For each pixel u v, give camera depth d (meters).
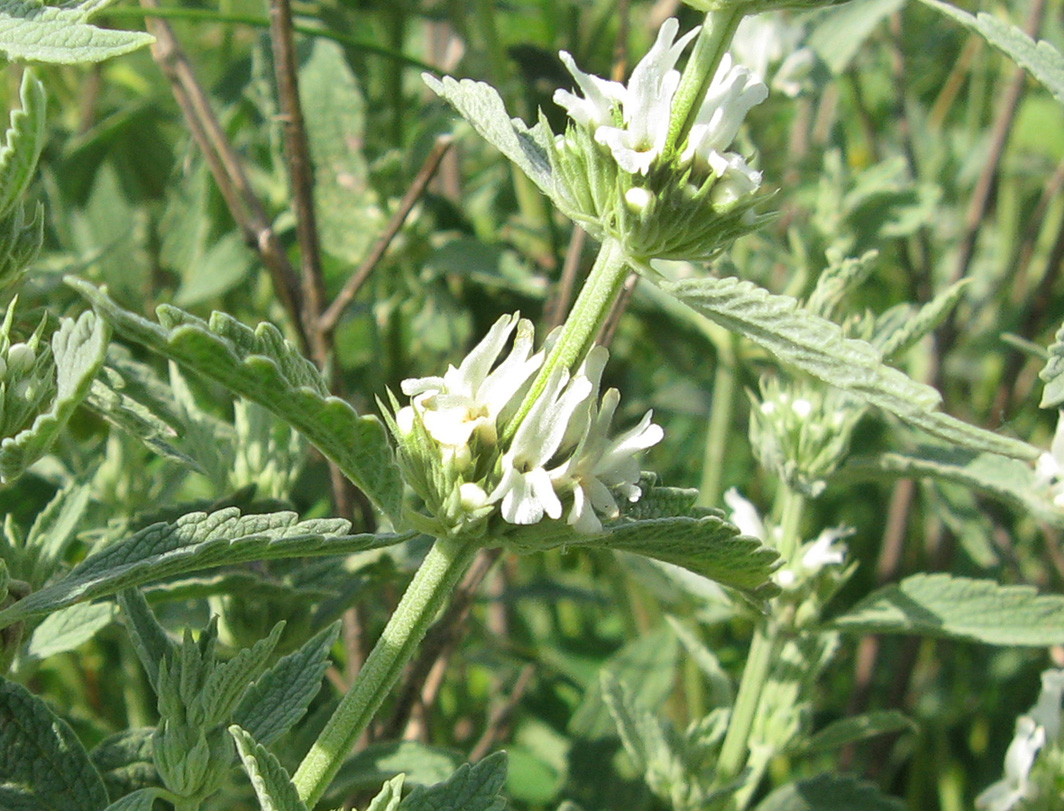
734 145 0.14
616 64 0.16
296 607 0.12
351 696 0.08
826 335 0.07
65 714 0.14
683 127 0.08
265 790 0.07
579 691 0.19
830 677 0.20
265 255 0.15
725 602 0.14
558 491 0.08
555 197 0.09
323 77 0.19
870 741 0.18
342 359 0.20
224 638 0.12
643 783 0.16
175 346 0.06
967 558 0.20
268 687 0.09
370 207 0.19
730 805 0.14
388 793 0.08
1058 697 0.14
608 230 0.08
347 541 0.07
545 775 0.18
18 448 0.07
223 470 0.12
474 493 0.08
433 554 0.08
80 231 0.19
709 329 0.18
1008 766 0.14
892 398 0.07
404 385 0.08
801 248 0.18
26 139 0.07
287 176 0.18
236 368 0.06
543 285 0.18
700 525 0.08
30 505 0.14
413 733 0.15
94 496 0.14
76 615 0.10
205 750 0.08
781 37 0.17
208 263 0.19
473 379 0.08
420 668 0.14
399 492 0.07
